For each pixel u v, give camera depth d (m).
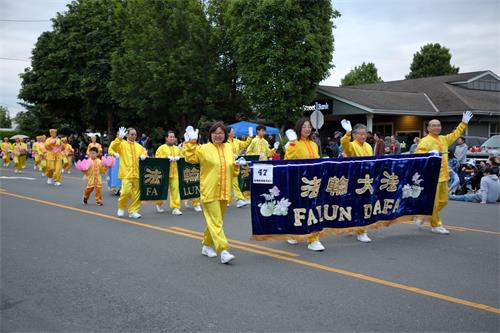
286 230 6.96
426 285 5.45
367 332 4.18
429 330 4.22
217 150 6.53
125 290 5.36
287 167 6.87
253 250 7.21
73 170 25.53
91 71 33.16
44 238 8.13
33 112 44.62
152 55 26.72
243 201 12.02
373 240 7.94
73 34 33.38
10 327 4.39
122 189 10.32
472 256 6.80
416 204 8.38
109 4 34.44
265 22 23.16
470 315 4.57
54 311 4.76
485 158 18.42
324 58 24.16
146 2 27.56
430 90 31.28
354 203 7.64
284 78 23.44
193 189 11.40
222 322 4.42
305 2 23.72
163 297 5.11
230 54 26.78
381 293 5.18
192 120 28.42
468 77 32.81
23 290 5.40
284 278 5.75
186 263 6.47
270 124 31.00
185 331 4.23
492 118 28.17
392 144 19.70
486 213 11.02
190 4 26.66
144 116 29.75
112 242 7.80
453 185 14.26
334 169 7.37
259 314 4.60
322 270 6.08
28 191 15.27
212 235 6.44
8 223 9.59
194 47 26.20
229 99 27.78
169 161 10.92
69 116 39.00
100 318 4.57
